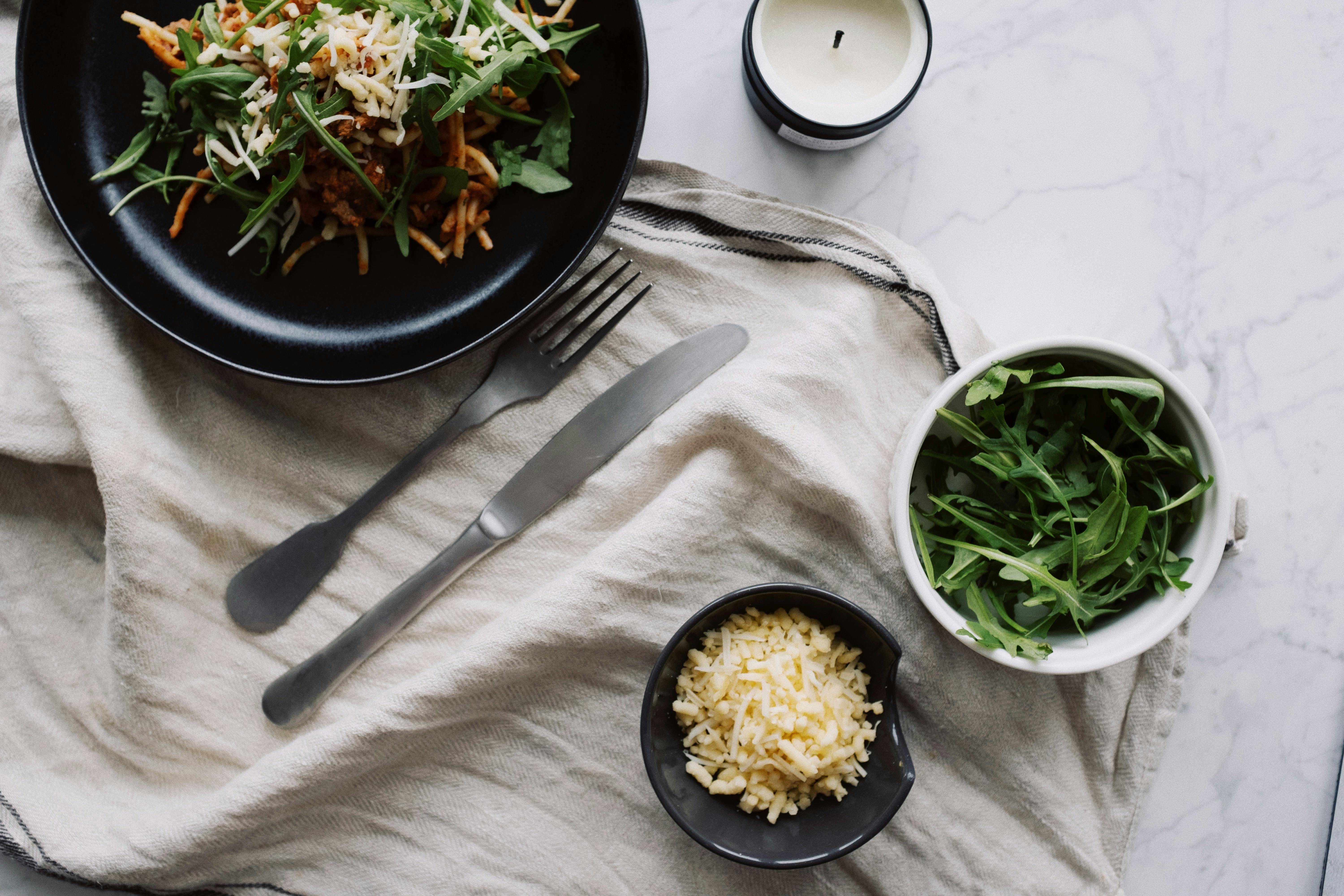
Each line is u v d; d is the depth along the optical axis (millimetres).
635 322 608
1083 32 613
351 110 560
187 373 603
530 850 598
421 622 602
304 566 599
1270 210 614
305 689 594
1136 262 617
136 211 590
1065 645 556
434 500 604
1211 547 542
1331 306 614
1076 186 616
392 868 598
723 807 573
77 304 587
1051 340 545
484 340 561
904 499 557
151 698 593
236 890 598
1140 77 613
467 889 596
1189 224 616
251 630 603
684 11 611
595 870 597
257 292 593
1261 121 614
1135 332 619
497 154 582
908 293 594
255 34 550
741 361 601
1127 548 542
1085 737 593
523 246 596
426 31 555
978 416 570
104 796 606
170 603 589
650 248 605
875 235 595
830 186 616
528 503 594
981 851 592
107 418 582
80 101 585
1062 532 561
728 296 606
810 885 596
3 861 604
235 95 561
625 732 599
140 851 581
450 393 605
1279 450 616
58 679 610
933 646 588
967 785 598
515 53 559
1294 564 614
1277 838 610
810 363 586
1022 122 614
